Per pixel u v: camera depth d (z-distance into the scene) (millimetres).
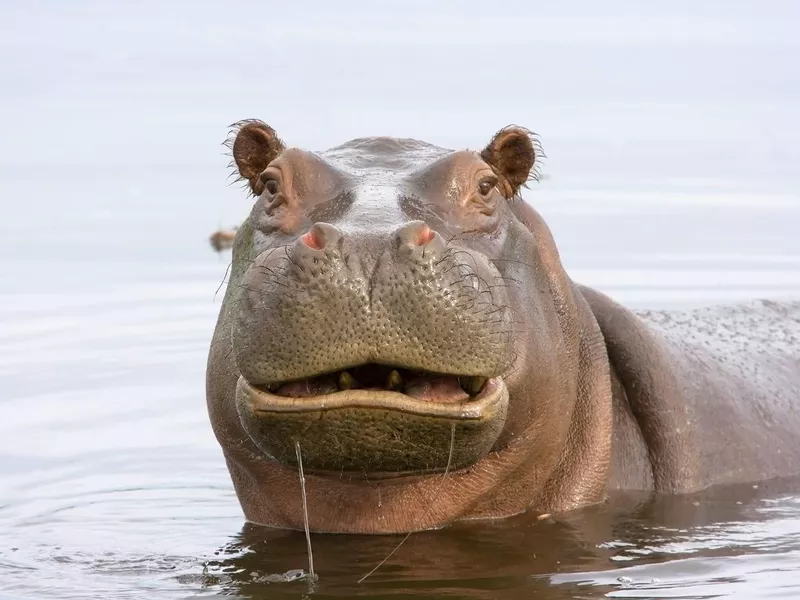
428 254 30719
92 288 74750
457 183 36094
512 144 38812
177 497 45406
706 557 35875
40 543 39438
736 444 46812
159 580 34625
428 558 35531
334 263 30344
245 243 37812
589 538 37781
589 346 42344
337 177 36062
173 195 102625
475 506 38250
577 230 87375
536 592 32531
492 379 32906
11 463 49719
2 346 64375
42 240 87188
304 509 35031
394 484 36812
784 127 130125
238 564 35875
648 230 87375
